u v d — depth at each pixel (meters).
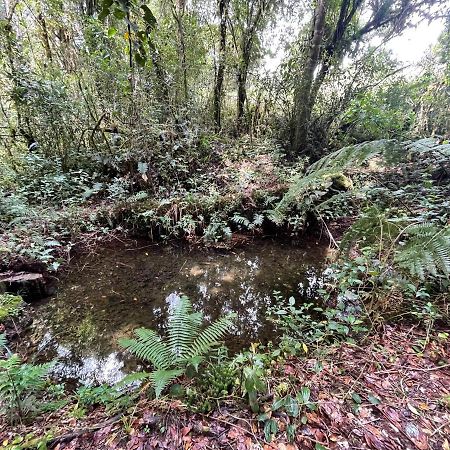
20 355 2.30
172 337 1.92
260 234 4.51
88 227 4.23
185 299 2.23
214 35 7.24
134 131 5.19
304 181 2.58
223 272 3.60
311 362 1.89
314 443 1.32
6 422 1.60
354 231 2.38
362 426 1.38
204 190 5.00
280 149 6.17
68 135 5.48
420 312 2.15
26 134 5.42
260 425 1.43
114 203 4.64
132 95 5.01
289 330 2.44
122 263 3.76
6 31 4.77
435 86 6.18
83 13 5.65
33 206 4.33
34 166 4.88
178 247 4.21
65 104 5.03
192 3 6.76
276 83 6.43
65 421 1.61
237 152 6.16
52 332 2.57
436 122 6.05
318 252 4.01
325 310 2.69
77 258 3.77
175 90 6.23
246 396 1.59
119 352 2.36
